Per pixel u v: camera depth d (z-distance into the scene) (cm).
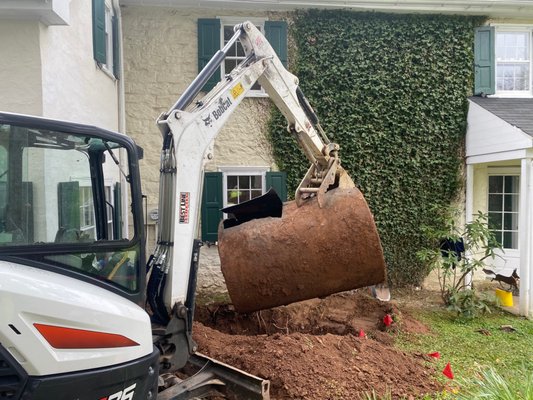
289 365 470
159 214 371
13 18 495
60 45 561
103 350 261
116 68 852
